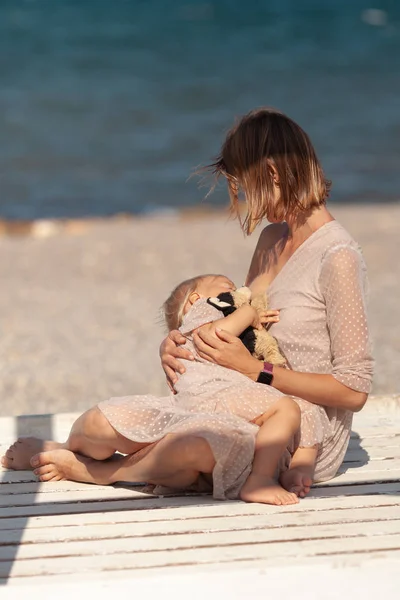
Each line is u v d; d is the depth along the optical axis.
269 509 10.02
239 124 10.87
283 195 10.69
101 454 11.00
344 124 74.06
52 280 33.47
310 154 10.71
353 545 9.09
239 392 10.59
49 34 126.81
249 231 10.88
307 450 10.74
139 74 98.88
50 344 25.53
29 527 9.74
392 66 101.88
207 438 10.07
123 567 8.74
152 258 36.47
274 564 8.66
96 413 10.81
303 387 10.66
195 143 68.81
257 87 90.88
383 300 28.92
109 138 70.88
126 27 134.62
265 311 11.16
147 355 24.42
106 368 23.30
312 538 9.29
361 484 11.04
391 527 9.52
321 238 10.88
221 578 8.37
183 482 10.59
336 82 93.12
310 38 124.00
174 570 8.59
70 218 48.47
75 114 79.62
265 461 10.29
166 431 10.31
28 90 90.06
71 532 9.57
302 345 10.94
